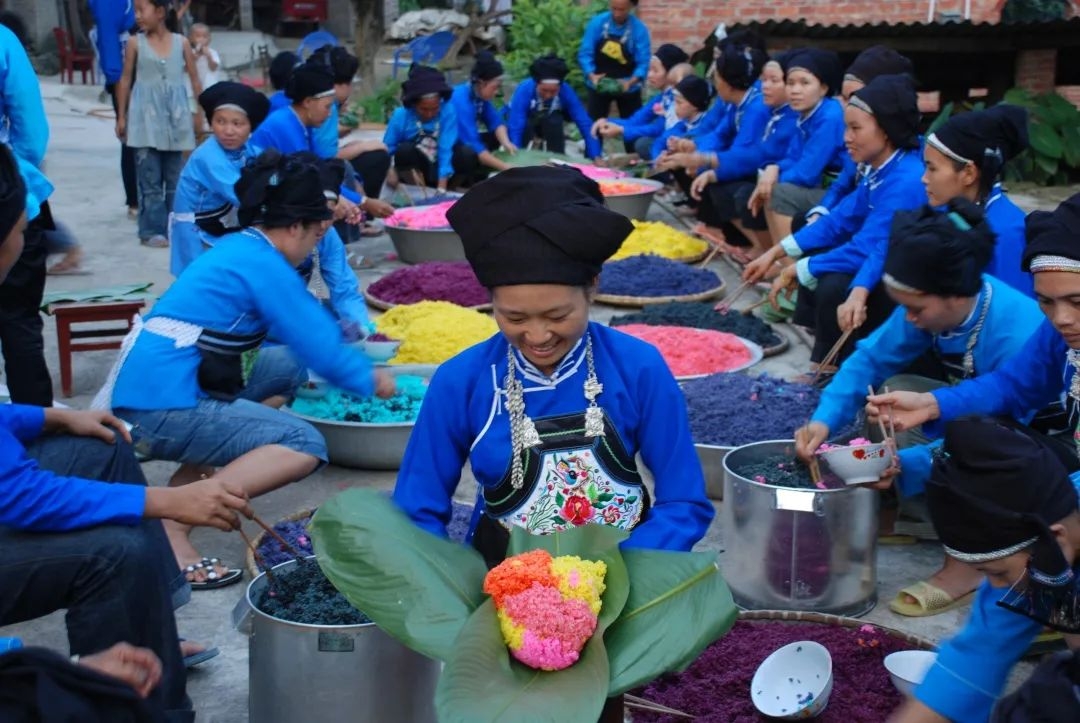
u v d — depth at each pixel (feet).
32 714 5.50
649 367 9.18
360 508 8.98
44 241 17.03
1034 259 9.73
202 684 11.95
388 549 8.67
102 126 50.72
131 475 11.20
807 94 24.75
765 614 12.40
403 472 9.38
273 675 10.06
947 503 7.66
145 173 29.60
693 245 28.27
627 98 41.19
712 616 8.25
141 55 29.07
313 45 36.47
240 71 65.77
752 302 25.31
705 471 15.62
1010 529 7.39
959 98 43.47
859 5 49.16
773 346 21.49
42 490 9.50
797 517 12.71
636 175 37.42
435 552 8.74
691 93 33.42
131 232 31.48
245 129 20.24
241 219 13.65
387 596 8.48
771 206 25.08
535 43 55.42
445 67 59.16
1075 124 39.83
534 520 9.13
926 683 7.84
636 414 9.19
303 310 13.48
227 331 13.44
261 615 10.07
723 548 14.57
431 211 29.19
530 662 7.91
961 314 13.17
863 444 12.48
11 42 19.53
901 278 12.95
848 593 12.99
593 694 7.70
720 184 28.25
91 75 65.41
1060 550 7.29
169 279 26.91
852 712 10.75
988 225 13.07
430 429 9.27
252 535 15.23
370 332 18.62
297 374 16.29
